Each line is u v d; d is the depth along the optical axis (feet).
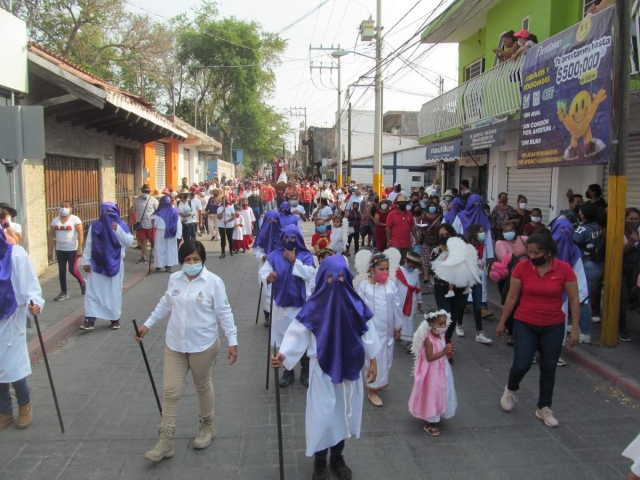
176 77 140.77
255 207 67.00
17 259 15.78
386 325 18.33
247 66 144.05
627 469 14.39
